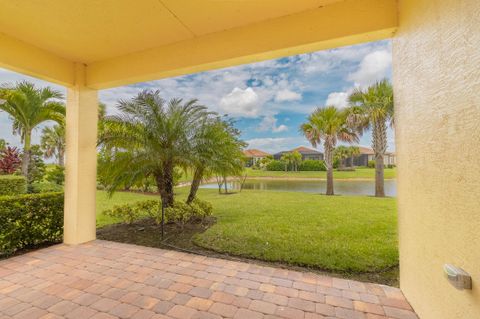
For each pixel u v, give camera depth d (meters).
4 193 6.70
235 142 6.71
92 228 4.30
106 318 2.11
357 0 2.54
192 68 3.38
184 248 3.98
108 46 3.50
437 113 1.65
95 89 4.29
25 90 8.06
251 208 7.39
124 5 2.61
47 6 2.61
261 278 2.85
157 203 5.70
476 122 1.26
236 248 3.81
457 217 1.45
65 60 3.87
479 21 1.21
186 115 5.61
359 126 12.27
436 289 1.73
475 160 1.28
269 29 2.90
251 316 2.14
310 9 2.71
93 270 3.07
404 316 2.10
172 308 2.26
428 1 1.73
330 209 7.18
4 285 2.69
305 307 2.27
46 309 2.24
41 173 9.83
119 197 9.77
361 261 3.23
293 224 5.34
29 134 8.56
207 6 2.65
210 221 5.71
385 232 4.64
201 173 6.21
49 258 3.46
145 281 2.78
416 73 1.96
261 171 25.70
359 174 23.02
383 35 2.54
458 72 1.40
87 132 4.19
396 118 2.46
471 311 1.34
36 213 3.88
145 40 3.35
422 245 1.94
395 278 2.85
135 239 4.44
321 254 3.48
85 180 4.18
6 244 3.50
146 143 5.16
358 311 2.19
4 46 3.14
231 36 3.09
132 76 3.69
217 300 2.39
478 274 1.27
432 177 1.75
